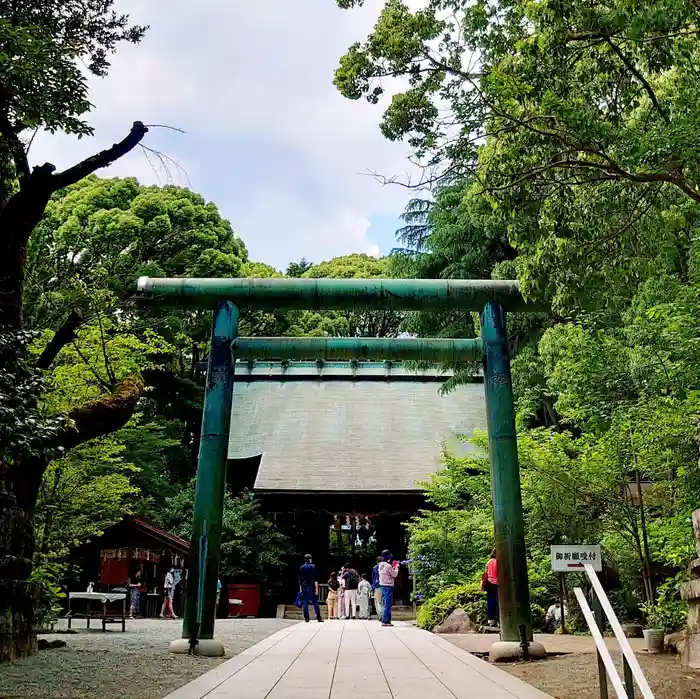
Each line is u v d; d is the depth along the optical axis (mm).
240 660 8805
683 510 10680
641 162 7008
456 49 8531
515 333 25000
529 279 8703
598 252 8484
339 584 20625
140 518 19766
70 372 12320
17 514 9047
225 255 27297
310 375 30922
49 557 14000
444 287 11195
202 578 9984
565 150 8086
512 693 6352
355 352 11820
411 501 23469
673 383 9938
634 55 8656
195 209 28500
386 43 8492
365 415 27969
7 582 8711
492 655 9211
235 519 23172
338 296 11234
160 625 16281
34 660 8703
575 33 7898
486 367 10945
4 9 7949
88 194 27750
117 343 13164
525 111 8031
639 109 10055
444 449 20500
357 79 8750
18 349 7598
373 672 7723
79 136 7863
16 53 7129
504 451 10266
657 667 7871
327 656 9258
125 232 23891
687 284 10273
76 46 8406
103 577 19734
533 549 13695
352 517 23906
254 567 23141
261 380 31094
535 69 7859
